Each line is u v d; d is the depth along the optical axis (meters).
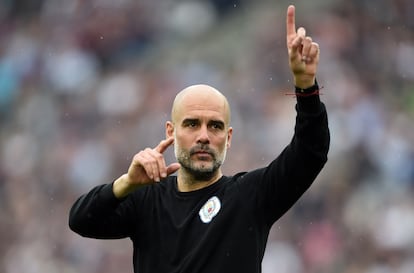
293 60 16.80
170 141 16.42
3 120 68.31
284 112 54.88
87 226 17.41
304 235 47.06
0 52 72.94
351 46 58.41
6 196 60.22
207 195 17.25
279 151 52.50
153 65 68.38
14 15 76.31
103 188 17.27
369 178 49.28
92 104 64.25
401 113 53.31
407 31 59.47
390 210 46.19
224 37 69.06
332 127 51.28
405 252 44.81
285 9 67.69
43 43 71.31
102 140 60.59
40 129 65.50
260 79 59.94
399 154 49.53
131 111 62.19
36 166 61.94
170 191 17.55
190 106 17.20
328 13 62.19
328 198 48.16
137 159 16.36
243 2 71.56
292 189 17.05
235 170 52.31
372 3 60.91
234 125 55.12
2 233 57.06
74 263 52.28
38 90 68.50
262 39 64.06
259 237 17.08
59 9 74.00
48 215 57.59
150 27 71.44
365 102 52.84
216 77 62.94
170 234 17.16
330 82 54.69
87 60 68.94
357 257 45.81
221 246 16.89
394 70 56.94
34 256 54.69
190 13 71.75
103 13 71.50
